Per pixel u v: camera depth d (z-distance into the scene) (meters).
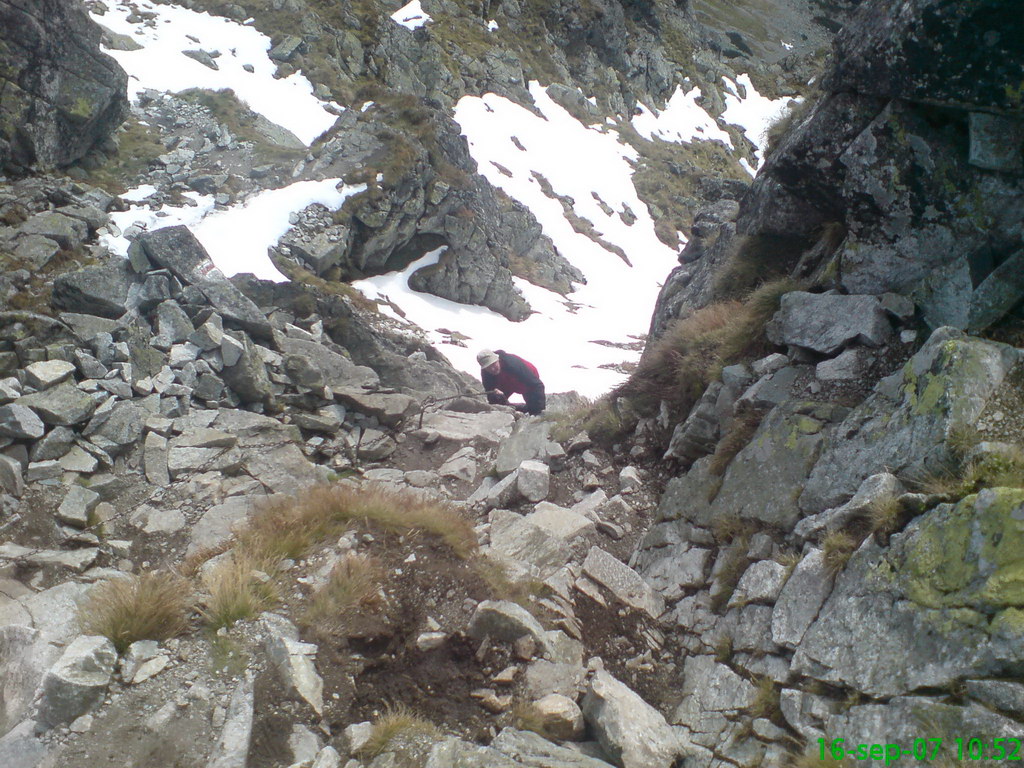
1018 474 5.17
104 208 16.19
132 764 5.23
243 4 29.55
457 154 23.36
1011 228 6.91
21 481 9.32
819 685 5.25
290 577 6.93
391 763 5.26
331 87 27.59
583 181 37.38
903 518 5.46
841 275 7.94
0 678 6.19
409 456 12.16
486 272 22.06
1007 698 4.32
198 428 11.05
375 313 17.64
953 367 5.93
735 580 6.57
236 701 5.66
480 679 6.07
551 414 11.16
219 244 16.30
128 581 6.75
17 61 16.00
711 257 12.57
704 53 58.75
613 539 8.02
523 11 46.09
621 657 6.48
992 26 6.38
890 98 7.41
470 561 7.23
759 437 7.23
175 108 22.06
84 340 11.42
